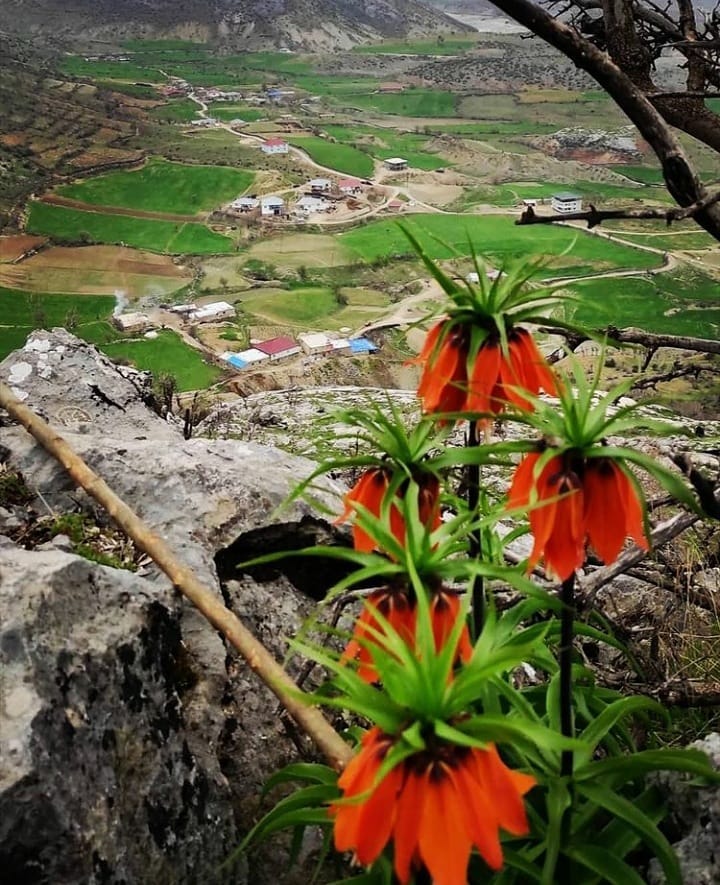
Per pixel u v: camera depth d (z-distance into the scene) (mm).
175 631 3035
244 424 10656
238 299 88000
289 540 3918
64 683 2465
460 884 1504
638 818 2250
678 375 3379
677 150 2916
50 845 2215
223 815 2822
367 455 2248
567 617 2191
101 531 3604
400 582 1963
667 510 5598
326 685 2424
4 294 89562
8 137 144125
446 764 1573
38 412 4711
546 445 1993
